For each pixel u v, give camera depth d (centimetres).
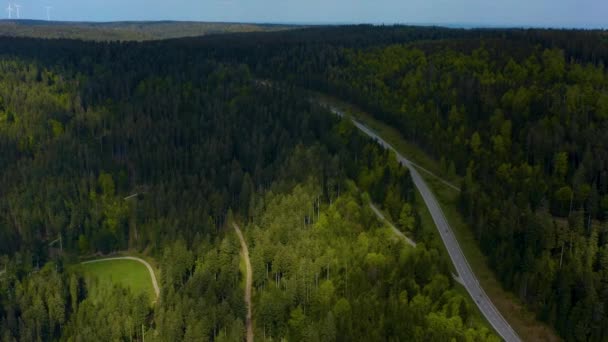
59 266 13962
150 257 15188
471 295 12269
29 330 11100
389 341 9294
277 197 14125
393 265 11244
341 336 9550
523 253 12650
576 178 14062
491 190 14950
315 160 15650
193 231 14175
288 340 10225
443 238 14375
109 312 11238
